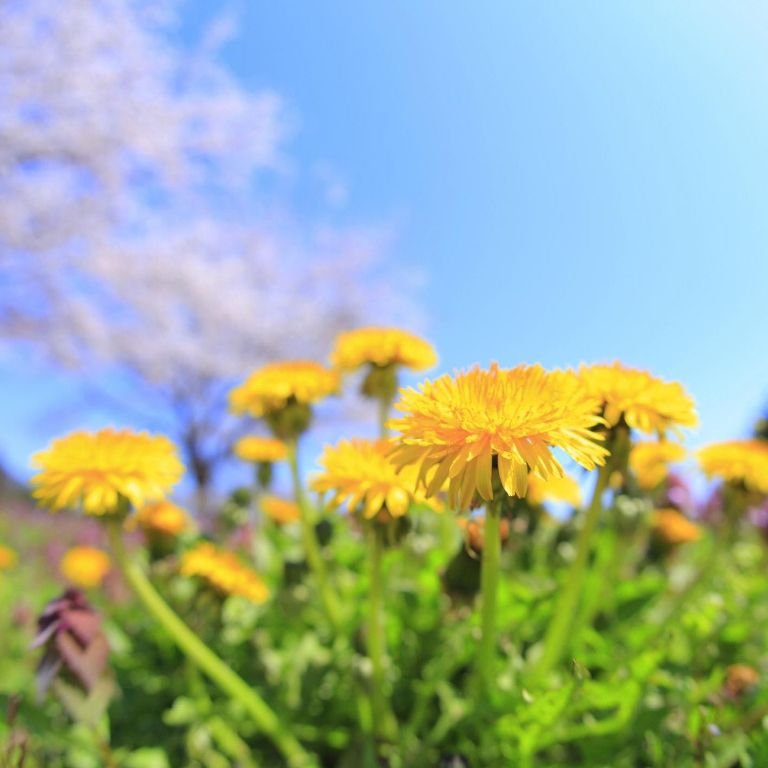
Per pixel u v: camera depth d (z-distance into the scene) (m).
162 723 0.27
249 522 0.37
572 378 0.16
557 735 0.19
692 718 0.17
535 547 0.31
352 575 0.32
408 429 0.14
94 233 1.57
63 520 0.72
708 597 0.27
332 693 0.25
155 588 0.31
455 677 0.24
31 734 0.23
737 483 0.24
